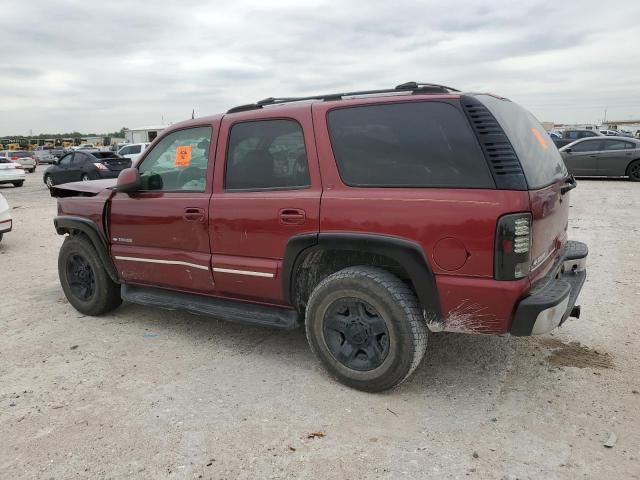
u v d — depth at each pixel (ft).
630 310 15.69
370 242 10.50
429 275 10.05
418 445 9.31
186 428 10.05
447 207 9.80
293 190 11.66
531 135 11.25
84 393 11.59
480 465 8.71
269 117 12.18
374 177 10.71
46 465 9.05
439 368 12.30
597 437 9.38
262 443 9.50
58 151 189.98
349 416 10.33
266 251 12.04
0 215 28.48
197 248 13.26
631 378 11.51
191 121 13.74
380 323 10.79
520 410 10.36
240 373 12.36
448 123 10.10
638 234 26.71
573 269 12.74
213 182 12.97
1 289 20.43
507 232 9.32
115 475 8.73
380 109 10.82
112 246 15.30
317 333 11.54
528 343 13.52
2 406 11.09
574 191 46.32
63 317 16.80
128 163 68.28
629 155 53.57
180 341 14.49
